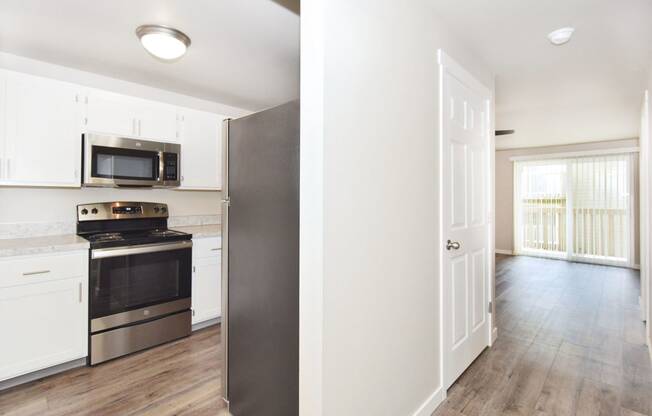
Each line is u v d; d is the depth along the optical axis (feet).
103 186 9.07
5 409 6.29
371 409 4.86
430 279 6.26
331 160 4.14
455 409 6.30
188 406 6.42
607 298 13.14
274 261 5.15
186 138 10.53
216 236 10.34
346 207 4.37
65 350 7.49
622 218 18.97
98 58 8.42
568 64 8.71
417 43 5.76
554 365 7.89
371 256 4.81
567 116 14.10
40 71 8.61
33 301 7.06
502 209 23.65
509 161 23.18
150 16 6.47
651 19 6.51
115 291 8.23
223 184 6.32
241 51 8.03
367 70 4.66
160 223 11.00
